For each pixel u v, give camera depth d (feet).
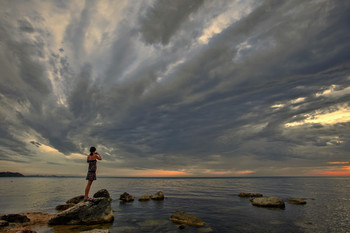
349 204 55.67
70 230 29.81
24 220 34.40
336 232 30.14
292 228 32.22
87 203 36.27
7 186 128.67
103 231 28.32
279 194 81.82
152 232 29.37
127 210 47.44
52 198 67.56
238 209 48.85
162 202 60.70
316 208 49.55
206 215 42.01
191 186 140.15
